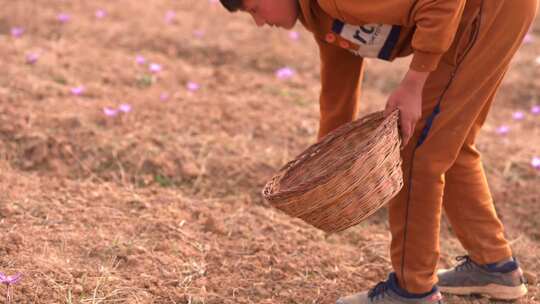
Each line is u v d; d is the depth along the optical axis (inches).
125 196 147.2
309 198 90.9
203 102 189.3
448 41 91.3
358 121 105.8
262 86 207.2
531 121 201.0
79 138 163.0
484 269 116.0
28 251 123.8
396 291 106.7
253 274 125.5
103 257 125.4
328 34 100.8
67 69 201.8
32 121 167.2
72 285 115.8
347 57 109.3
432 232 102.3
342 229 95.4
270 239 136.5
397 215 103.0
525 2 99.1
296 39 241.8
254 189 155.2
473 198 111.5
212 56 225.9
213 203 148.7
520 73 228.2
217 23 248.8
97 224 135.6
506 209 152.8
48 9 243.3
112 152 159.9
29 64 200.4
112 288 117.1
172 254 128.6
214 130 176.1
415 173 100.0
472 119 100.3
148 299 116.0
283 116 187.0
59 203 141.6
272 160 164.4
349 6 92.5
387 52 100.4
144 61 211.6
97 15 241.0
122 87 195.5
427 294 105.2
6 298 110.3
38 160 156.6
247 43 234.4
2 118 166.1
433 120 98.4
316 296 121.1
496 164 169.9
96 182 153.0
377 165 91.2
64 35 225.9
